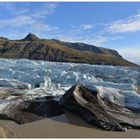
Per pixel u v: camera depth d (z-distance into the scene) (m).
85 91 17.88
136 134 14.41
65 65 48.22
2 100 19.09
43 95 21.45
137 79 38.53
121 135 14.13
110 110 17.09
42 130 14.24
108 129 14.77
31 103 17.56
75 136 13.63
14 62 50.03
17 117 15.95
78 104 16.77
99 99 17.89
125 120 16.11
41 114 16.50
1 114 16.19
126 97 19.14
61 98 18.22
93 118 15.62
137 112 17.69
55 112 16.86
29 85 27.56
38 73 36.16
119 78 38.03
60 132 14.09
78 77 32.94
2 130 12.37
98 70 44.44
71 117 16.34
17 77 32.84
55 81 32.97
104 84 27.67
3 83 28.48
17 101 17.91
